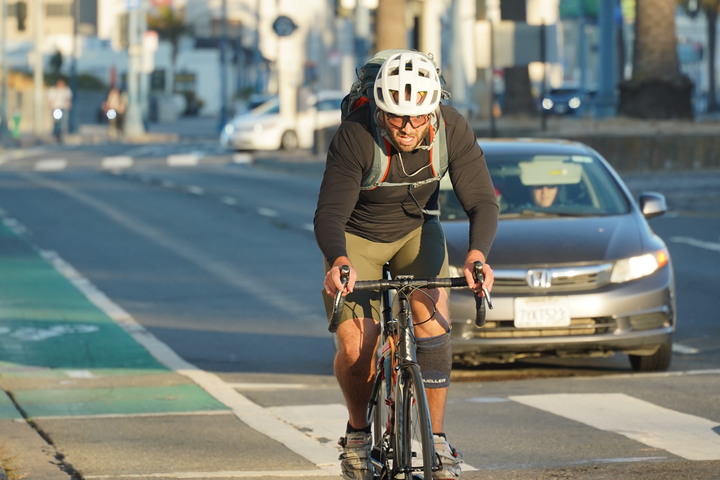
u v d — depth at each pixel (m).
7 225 63.47
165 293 43.75
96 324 38.09
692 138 84.19
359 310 17.19
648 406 25.39
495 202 17.00
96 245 56.34
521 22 81.25
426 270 17.19
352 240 17.38
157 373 30.45
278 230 61.16
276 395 27.59
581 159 32.97
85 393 27.83
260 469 20.61
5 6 170.62
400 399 16.27
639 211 31.55
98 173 99.06
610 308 28.58
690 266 46.69
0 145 151.00
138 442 22.72
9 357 32.88
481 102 119.25
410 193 17.00
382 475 16.61
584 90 193.38
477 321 16.19
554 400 26.22
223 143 135.00
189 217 66.75
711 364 31.11
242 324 38.09
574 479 19.69
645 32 93.62
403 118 16.09
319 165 98.50
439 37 167.75
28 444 22.50
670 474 19.83
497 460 21.17
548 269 28.66
